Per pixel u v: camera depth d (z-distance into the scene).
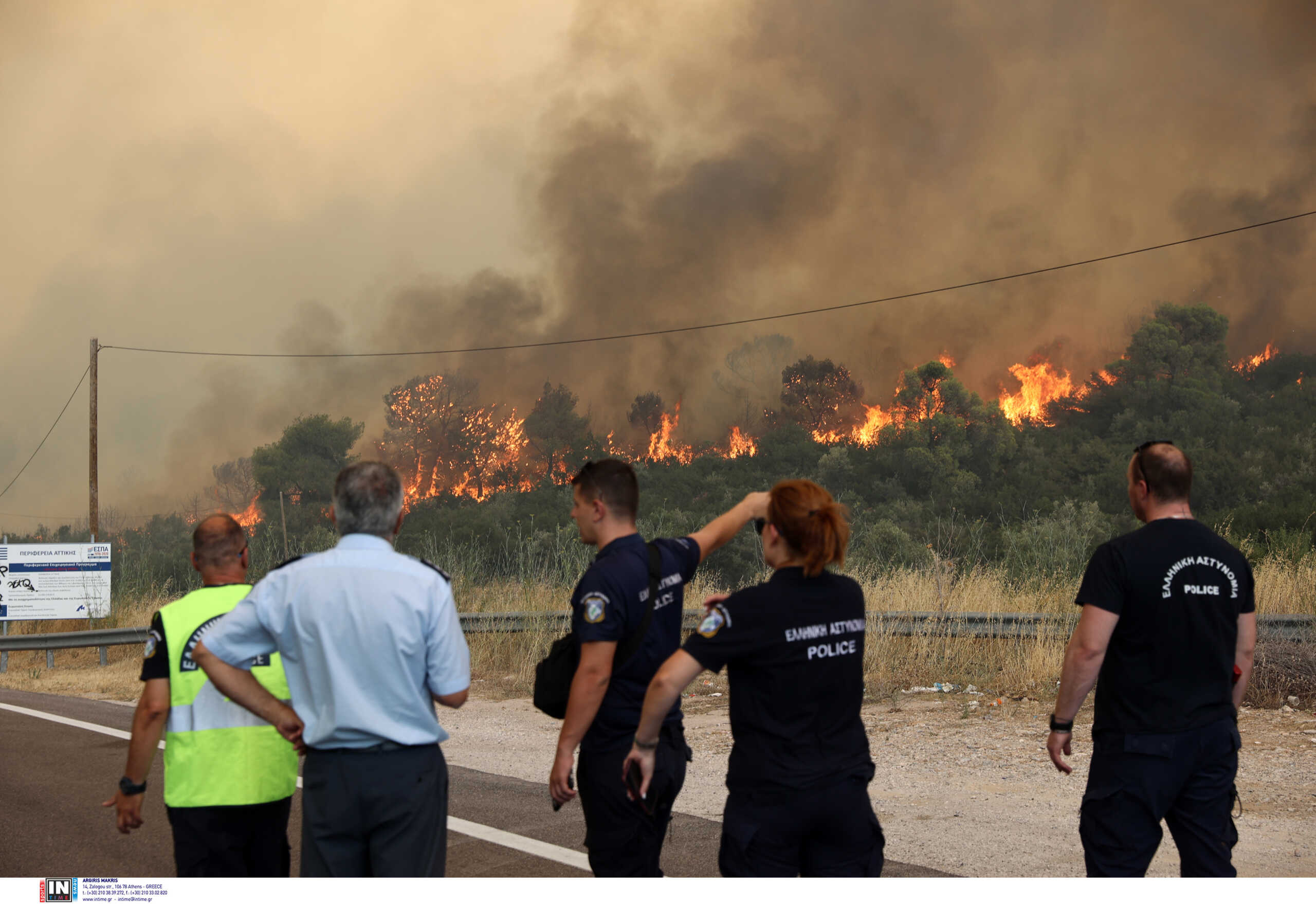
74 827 5.12
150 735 2.94
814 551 2.67
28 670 12.29
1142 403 102.50
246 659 2.73
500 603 12.37
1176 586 2.99
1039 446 102.25
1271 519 37.81
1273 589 8.96
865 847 2.67
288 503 101.19
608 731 3.01
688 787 5.80
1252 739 6.23
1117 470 81.44
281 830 3.10
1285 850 4.37
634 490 3.15
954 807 5.25
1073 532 13.24
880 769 6.10
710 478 96.25
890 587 10.59
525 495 90.81
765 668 2.64
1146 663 3.02
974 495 86.19
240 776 2.97
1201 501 66.75
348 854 2.67
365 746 2.64
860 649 2.73
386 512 2.80
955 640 9.03
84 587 13.78
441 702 2.77
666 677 2.65
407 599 2.68
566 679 3.10
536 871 4.31
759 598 2.66
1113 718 3.07
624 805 2.98
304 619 2.66
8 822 5.22
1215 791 3.04
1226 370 107.50
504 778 6.19
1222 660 3.02
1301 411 93.31
